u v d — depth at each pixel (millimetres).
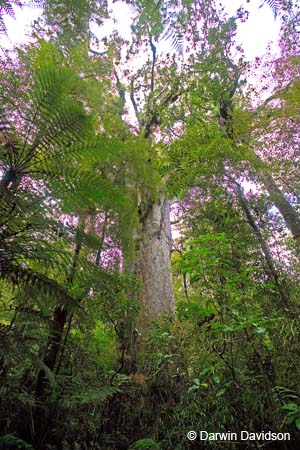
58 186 1343
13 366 1849
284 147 3633
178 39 1969
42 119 1249
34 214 1300
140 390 2354
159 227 5074
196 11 3855
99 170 2865
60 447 1824
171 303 4383
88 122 1313
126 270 3406
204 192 3385
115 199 1444
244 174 3264
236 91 4844
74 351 2373
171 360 2205
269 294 2266
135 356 2832
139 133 4148
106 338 3080
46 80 1282
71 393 1913
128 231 2881
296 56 4090
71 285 2098
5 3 1555
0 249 1240
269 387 1465
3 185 1127
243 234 2873
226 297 1866
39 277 1269
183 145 3574
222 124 4070
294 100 3268
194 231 3562
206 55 4746
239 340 1712
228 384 1569
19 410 1771
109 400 2285
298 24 3963
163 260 4754
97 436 2043
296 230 3426
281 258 3100
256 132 3547
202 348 1888
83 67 3219
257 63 4523
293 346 1661
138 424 2240
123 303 2541
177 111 5277
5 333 1384
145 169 3307
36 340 1604
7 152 1253
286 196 4133
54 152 1305
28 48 3117
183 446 1739
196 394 1761
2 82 2586
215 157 3104
